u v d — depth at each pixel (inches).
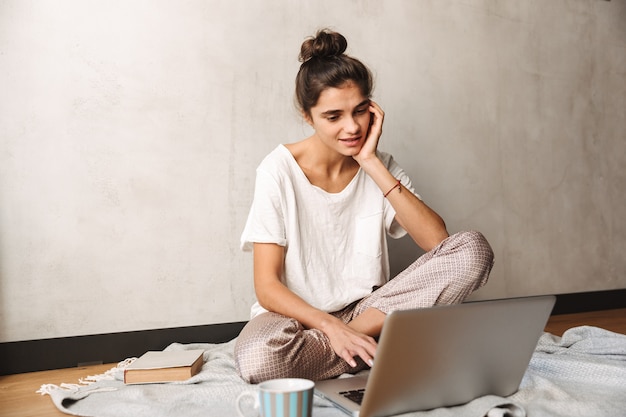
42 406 71.6
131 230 101.2
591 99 149.9
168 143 103.8
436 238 78.3
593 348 81.1
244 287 109.7
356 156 79.7
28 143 94.4
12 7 93.5
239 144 109.2
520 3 139.6
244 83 109.6
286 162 79.9
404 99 124.6
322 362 68.2
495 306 54.6
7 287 93.2
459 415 55.2
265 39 111.3
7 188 93.4
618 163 153.8
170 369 75.4
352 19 119.0
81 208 97.8
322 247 81.0
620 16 154.2
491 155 135.2
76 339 97.0
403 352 51.1
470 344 54.9
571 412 58.4
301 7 114.3
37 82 95.0
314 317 67.6
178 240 104.5
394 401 53.9
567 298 145.1
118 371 84.2
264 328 67.7
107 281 99.4
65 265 96.7
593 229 149.5
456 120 130.6
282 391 44.9
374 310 71.7
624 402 61.4
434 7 128.0
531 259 140.4
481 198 133.8
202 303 106.2
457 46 130.8
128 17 101.0
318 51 73.4
